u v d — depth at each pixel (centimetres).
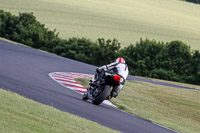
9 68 6162
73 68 8800
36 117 2570
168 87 8162
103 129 2825
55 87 5062
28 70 6512
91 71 9100
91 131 2625
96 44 13450
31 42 13912
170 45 13188
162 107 5500
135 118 4034
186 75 12612
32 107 2903
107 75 4088
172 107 5684
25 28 14625
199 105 6297
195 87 9862
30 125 2283
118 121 3522
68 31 19738
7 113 2439
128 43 18975
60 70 7775
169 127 4009
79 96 4741
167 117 4769
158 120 4325
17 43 13012
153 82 9231
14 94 3359
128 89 6700
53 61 9438
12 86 4138
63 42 13688
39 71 6769
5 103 2756
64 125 2570
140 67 12662
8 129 2066
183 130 4022
